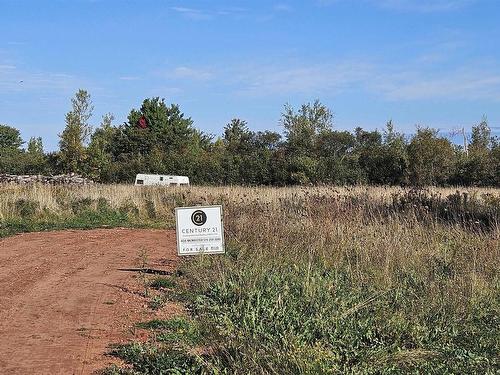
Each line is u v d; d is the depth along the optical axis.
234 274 9.95
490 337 7.18
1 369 6.36
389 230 12.73
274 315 7.57
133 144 65.25
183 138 70.12
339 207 15.23
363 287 9.14
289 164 43.94
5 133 93.56
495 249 11.20
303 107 64.25
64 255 14.41
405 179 40.28
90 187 29.45
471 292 8.71
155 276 11.58
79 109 51.06
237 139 71.31
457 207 16.59
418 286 9.07
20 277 11.42
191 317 8.40
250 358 6.01
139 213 24.70
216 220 11.30
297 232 13.02
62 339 7.47
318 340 6.69
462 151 47.12
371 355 6.38
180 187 30.53
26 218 22.42
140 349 6.77
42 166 51.47
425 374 6.14
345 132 57.91
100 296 9.83
